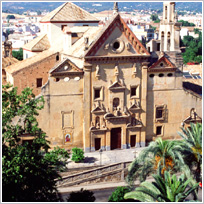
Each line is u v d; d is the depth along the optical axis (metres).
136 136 72.56
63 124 68.56
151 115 73.56
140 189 41.69
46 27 93.25
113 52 68.06
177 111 75.19
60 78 67.06
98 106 68.69
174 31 75.81
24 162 43.38
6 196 42.41
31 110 48.97
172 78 73.75
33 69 80.31
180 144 51.75
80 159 64.38
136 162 52.91
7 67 86.50
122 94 69.88
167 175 43.56
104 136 70.25
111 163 64.88
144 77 71.00
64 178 59.38
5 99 47.94
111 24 66.88
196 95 75.69
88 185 60.59
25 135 64.94
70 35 78.44
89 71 67.44
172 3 76.94
